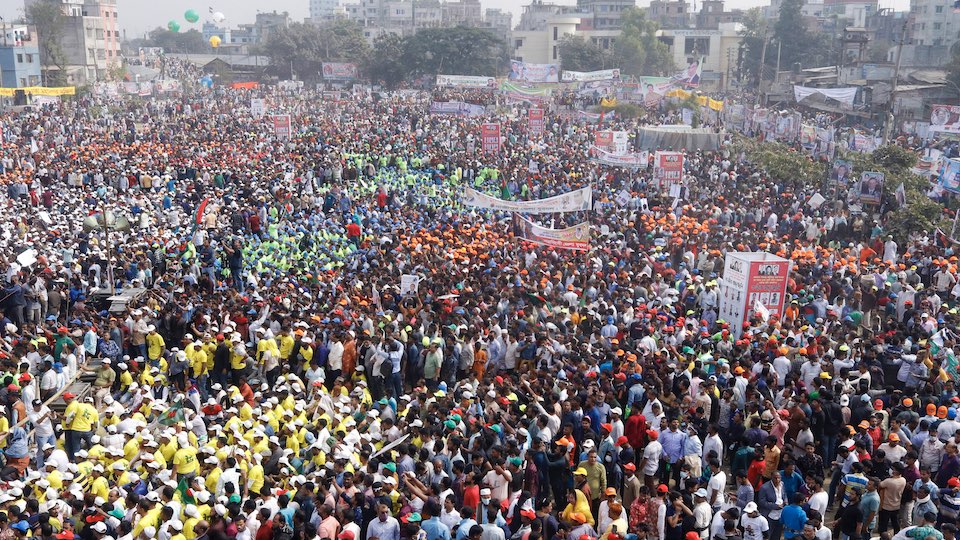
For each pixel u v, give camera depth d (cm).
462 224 3625
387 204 4369
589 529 1393
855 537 1443
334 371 2191
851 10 17038
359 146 5997
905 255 3195
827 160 4678
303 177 4919
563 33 15638
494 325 2292
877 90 6956
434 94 10200
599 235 3441
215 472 1542
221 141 6406
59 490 1516
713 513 1528
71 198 4409
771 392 1941
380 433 1780
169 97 11194
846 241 3700
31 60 10512
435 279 2739
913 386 2050
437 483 1544
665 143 5616
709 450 1683
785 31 12131
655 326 2342
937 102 6900
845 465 1650
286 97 11100
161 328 2423
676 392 1975
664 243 3331
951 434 1738
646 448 1669
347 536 1338
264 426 1738
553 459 1648
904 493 1559
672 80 8269
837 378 2036
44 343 2181
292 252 3331
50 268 2916
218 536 1341
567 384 1872
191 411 1838
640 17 14000
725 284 2527
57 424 2003
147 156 5428
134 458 1616
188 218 4084
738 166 5131
